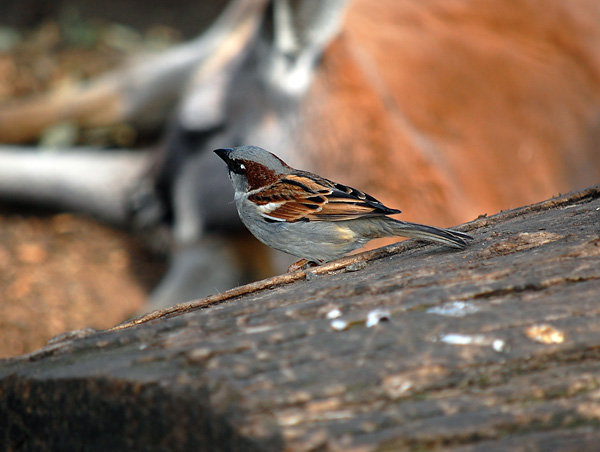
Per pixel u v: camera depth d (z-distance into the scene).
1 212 16.14
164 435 3.58
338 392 3.46
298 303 4.30
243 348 3.78
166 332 4.14
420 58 13.88
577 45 15.95
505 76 14.41
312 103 12.69
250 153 7.20
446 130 13.34
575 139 14.59
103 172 16.20
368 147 12.25
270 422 3.33
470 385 3.52
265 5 12.94
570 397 3.44
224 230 13.52
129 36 23.16
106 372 3.69
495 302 4.04
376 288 4.42
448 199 12.27
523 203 13.44
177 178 13.98
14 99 19.00
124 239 15.50
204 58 16.67
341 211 6.55
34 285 13.31
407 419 3.35
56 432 3.94
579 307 3.89
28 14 23.44
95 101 17.52
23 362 4.12
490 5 15.80
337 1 12.47
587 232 5.04
